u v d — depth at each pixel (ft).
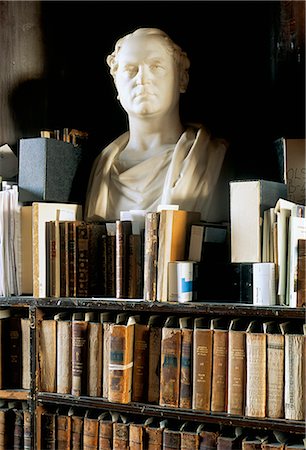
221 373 5.73
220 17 8.00
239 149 7.83
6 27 7.52
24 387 6.70
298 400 5.45
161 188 6.91
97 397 6.24
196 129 7.29
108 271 6.57
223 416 5.66
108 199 7.18
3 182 7.16
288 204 5.85
